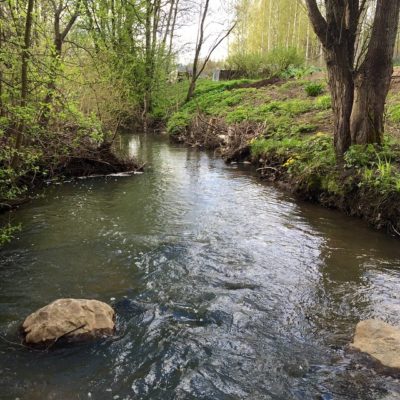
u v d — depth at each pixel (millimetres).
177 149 18062
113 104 13523
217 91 26781
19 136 7688
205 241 7039
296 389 3615
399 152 8672
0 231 6645
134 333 4340
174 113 24672
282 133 13641
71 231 7340
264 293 5285
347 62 8805
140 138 22188
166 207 9008
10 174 7324
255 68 31781
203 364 3926
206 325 4547
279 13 46656
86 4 11219
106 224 7766
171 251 6551
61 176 11367
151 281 5535
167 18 28688
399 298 5211
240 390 3611
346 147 9133
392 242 7043
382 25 8375
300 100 18172
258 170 12750
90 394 3512
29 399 3422
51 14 10750
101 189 10492
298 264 6180
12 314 4645
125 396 3510
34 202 9102
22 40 7125
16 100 7469
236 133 15500
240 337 4352
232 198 9852
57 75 7859
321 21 8719
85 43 13883
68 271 5762
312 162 9977
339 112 9062
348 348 4121
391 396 3494
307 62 32156
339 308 4961
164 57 27469
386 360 3832
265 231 7582
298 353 4098
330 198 8992
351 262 6258
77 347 4059
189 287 5395
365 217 8023
